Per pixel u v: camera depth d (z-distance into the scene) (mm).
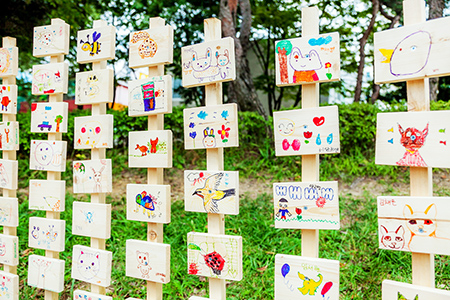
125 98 10211
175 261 3059
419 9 1476
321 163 5488
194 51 1878
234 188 1778
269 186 5164
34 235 2342
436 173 5070
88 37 2152
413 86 1500
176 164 5945
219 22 1847
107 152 6371
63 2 6668
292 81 1666
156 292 1992
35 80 2342
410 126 1470
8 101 2465
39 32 2336
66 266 3109
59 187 2250
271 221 3824
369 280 2670
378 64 1541
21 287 2869
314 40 1624
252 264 2984
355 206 4152
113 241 3502
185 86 1914
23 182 5391
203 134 1857
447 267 2729
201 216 3984
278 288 1725
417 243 1471
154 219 1957
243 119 6121
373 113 5316
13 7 5523
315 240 1679
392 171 4941
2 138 2488
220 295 1857
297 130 1667
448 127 1409
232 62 1769
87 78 2146
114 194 5086
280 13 9258
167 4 8812
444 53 1403
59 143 2248
